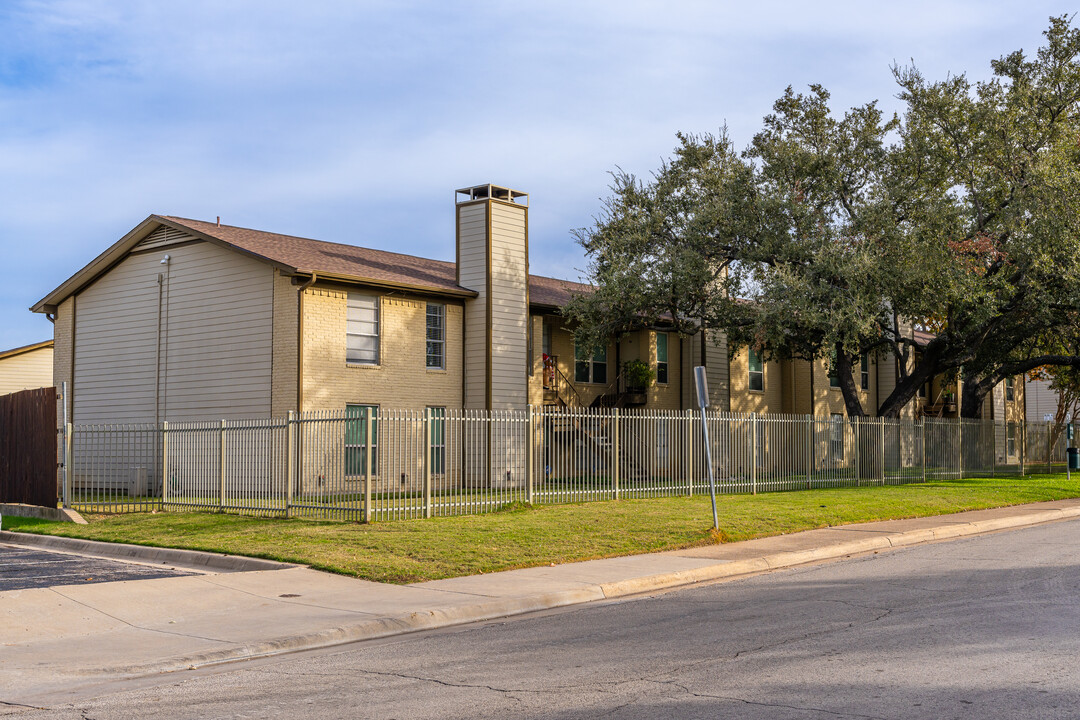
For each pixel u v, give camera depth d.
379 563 13.16
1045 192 28.44
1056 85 30.94
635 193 31.03
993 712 6.15
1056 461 39.88
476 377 27.39
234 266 25.48
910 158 29.30
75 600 10.98
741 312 29.08
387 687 7.27
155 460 21.86
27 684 7.68
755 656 7.98
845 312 26.50
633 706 6.49
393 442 20.17
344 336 24.83
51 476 19.75
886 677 7.14
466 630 9.75
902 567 13.48
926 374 31.84
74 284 29.09
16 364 38.59
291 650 9.02
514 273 28.17
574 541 15.19
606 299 29.17
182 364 26.48
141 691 7.38
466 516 17.84
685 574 12.81
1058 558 13.98
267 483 18.61
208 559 14.12
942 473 30.59
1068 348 36.56
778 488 25.09
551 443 23.16
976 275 28.59
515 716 6.33
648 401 33.78
